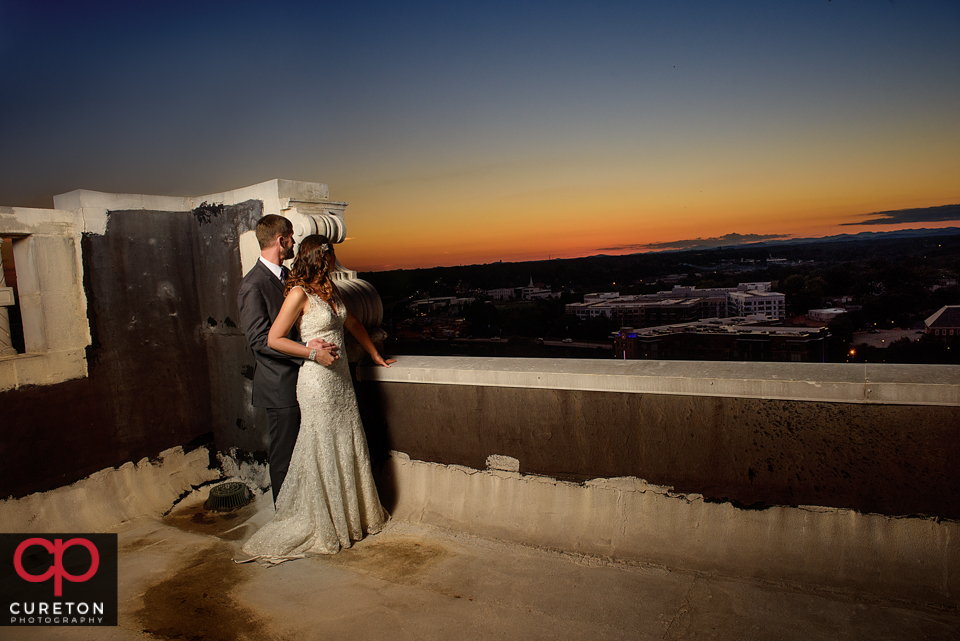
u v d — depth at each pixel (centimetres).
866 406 197
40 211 284
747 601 198
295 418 268
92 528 297
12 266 330
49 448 290
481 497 275
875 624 182
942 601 188
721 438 221
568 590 213
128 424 326
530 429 259
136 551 269
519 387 258
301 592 221
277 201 301
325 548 251
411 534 269
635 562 230
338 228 315
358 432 263
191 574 240
